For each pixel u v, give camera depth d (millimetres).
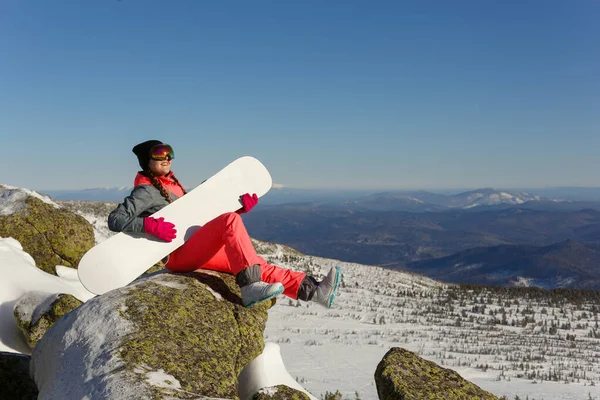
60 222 7375
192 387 2547
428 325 34781
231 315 3398
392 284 54000
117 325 2848
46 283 5812
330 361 23234
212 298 3441
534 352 28188
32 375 3168
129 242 3457
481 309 42531
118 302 3051
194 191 3752
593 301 48875
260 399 3244
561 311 43125
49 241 7180
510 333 33906
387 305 41344
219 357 2928
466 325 35688
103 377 2422
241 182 3910
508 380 21984
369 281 54250
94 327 2873
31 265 6176
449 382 3500
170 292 3275
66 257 7289
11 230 7016
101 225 41406
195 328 3049
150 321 2912
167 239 3477
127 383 2316
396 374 3445
